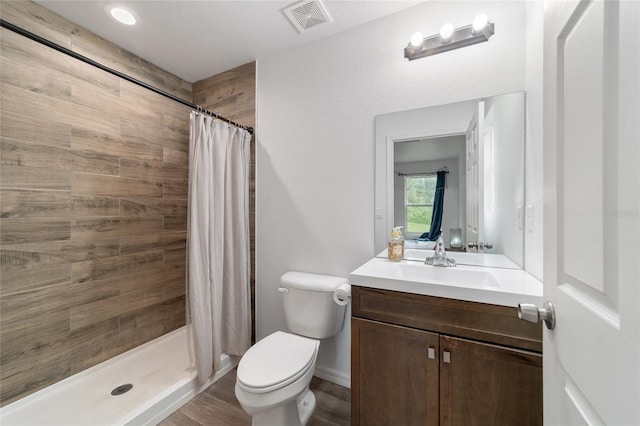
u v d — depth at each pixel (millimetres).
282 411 1271
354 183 1784
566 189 604
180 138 2430
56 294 1642
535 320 696
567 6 596
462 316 1049
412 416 1132
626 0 410
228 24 1757
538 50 1173
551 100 676
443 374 1077
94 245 1831
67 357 1687
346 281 1727
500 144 1396
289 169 2010
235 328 1988
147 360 1966
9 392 1452
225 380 1838
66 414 1449
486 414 1006
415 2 1571
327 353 1841
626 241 406
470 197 1486
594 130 491
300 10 1633
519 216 1336
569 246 591
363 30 1749
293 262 1995
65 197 1681
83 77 1771
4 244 1437
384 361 1191
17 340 1483
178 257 2412
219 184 1835
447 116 1526
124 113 2008
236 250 2008
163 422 1472
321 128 1890
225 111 2320
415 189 1622
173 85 2363
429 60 1566
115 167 1951
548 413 686
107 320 1902
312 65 1922
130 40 1914
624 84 413
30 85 1525
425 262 1501
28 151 1521
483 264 1459
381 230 1706
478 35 1414
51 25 1618
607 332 445
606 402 444
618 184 425
